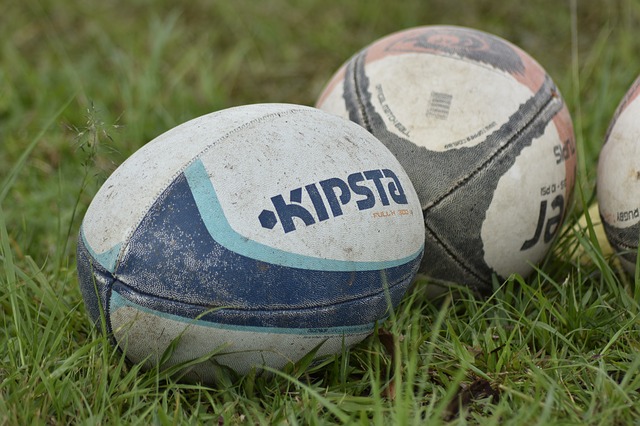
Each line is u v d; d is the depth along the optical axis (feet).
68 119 19.34
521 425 9.31
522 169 12.28
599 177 13.12
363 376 11.14
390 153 11.44
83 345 11.34
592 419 9.52
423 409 9.69
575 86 18.44
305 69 23.45
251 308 9.91
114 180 10.57
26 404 9.82
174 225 9.86
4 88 20.45
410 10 26.27
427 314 12.66
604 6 25.49
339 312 10.35
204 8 26.91
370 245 10.44
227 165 10.16
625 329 11.34
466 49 12.85
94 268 10.17
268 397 10.49
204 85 20.81
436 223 12.19
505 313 12.29
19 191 16.63
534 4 26.63
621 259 12.87
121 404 10.05
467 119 12.23
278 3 26.86
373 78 12.94
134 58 22.98
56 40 24.50
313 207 10.14
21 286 11.98
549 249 13.35
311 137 10.68
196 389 10.66
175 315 9.87
